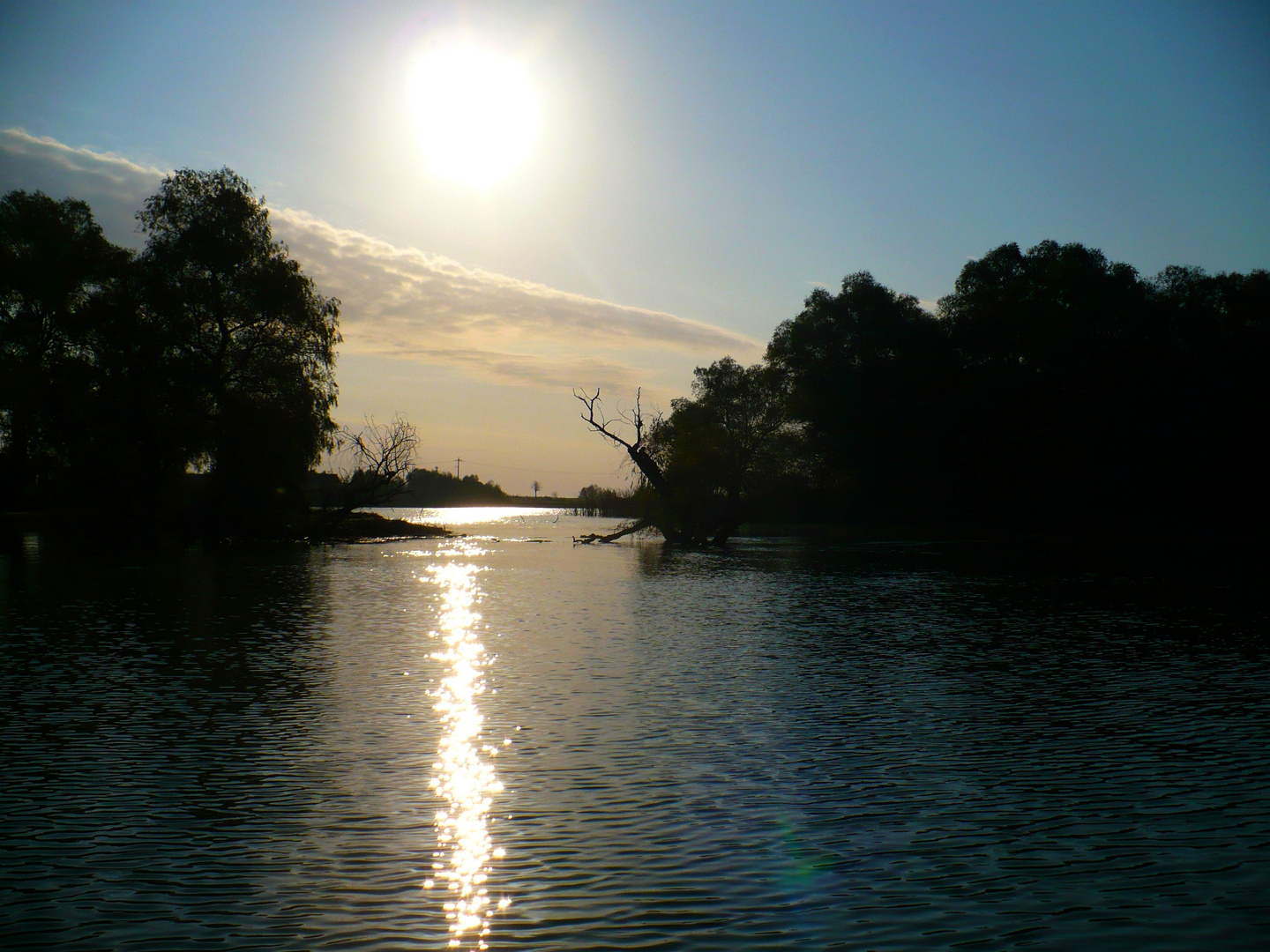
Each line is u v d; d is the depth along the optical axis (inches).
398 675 776.9
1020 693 717.9
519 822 429.1
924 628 1087.0
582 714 641.6
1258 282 3250.5
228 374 2514.8
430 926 327.6
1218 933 323.6
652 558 2444.6
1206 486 3171.8
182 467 2534.5
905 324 3582.7
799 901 347.6
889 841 408.8
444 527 4411.9
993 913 339.3
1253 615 1210.0
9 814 437.7
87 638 964.0
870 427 3467.0
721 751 550.0
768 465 3951.8
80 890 356.2
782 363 3843.5
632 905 344.2
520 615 1202.0
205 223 2491.4
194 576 1728.6
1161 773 510.3
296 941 316.5
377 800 459.2
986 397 3351.4
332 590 1517.0
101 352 2447.1
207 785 480.4
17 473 2741.1
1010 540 3186.5
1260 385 3016.7
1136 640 994.7
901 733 593.9
